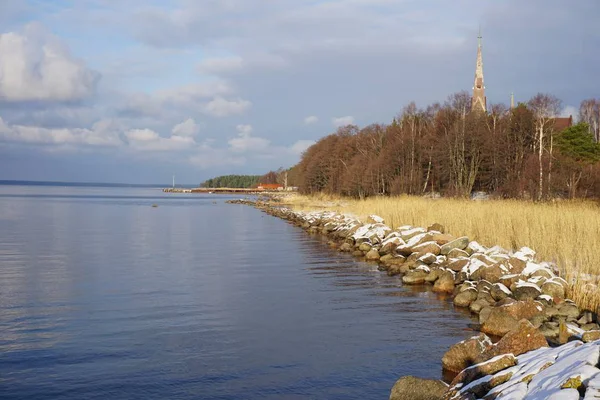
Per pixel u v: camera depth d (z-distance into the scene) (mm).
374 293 20062
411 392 10023
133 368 12094
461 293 18234
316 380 11445
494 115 78750
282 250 33031
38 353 13016
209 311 17172
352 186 91438
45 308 17438
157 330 15008
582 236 21219
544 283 17797
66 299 18766
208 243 36750
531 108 70688
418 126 93750
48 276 23234
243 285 21484
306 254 31141
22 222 54031
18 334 14539
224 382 11336
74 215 66125
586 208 28516
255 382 11336
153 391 10852
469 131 71375
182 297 19188
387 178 81875
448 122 84438
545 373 8078
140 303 18219
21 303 18109
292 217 60969
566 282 17938
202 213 73625
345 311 17250
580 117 101688
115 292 19969
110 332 14781
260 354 13062
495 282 19703
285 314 16828
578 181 53281
